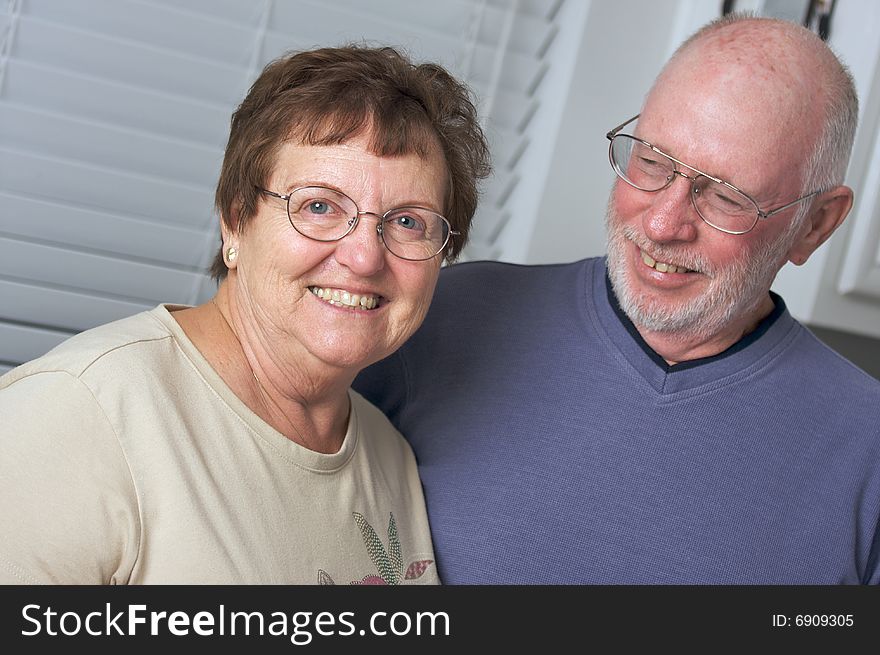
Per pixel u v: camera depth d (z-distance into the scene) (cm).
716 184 115
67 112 159
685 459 123
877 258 166
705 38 121
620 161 122
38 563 86
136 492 90
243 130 100
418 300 103
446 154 103
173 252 170
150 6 158
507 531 122
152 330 99
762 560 121
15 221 160
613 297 129
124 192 163
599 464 123
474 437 127
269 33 164
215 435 97
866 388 130
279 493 100
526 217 183
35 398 90
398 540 115
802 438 125
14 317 167
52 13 155
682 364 125
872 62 164
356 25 169
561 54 182
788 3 168
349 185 96
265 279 99
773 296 133
